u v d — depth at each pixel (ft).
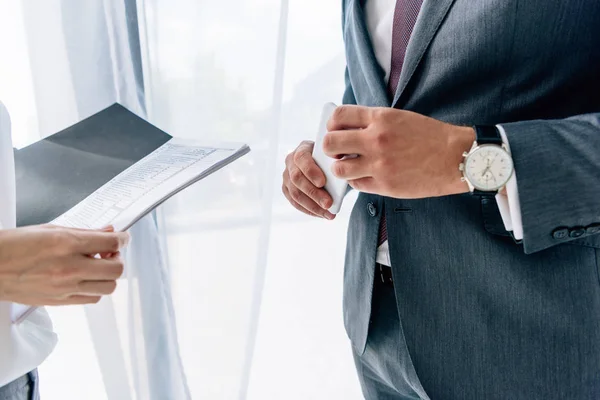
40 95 3.54
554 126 1.62
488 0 1.75
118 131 2.31
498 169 1.57
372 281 2.33
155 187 1.75
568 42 1.69
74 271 1.36
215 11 3.74
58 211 1.80
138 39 3.58
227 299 4.18
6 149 1.66
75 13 3.44
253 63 3.87
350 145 1.67
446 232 1.99
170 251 4.04
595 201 1.54
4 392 1.76
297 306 4.88
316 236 4.76
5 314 1.54
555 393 1.86
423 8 1.92
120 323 3.83
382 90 2.19
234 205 4.08
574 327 1.81
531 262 1.85
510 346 1.90
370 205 2.29
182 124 3.90
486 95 1.87
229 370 4.28
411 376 2.29
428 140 1.64
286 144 4.48
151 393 3.90
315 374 4.97
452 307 2.00
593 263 1.80
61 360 4.23
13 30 3.58
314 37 4.27
